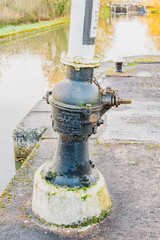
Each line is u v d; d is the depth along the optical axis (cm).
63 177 276
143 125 528
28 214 286
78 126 252
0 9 2648
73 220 267
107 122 542
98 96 257
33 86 994
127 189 332
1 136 583
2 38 2192
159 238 258
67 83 255
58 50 1753
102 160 399
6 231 263
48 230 265
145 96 714
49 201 268
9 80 1070
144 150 430
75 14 243
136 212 292
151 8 6581
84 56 251
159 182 347
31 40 2177
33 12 3284
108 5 6231
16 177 356
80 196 264
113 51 1711
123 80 882
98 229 268
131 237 259
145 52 1678
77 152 273
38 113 577
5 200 310
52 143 452
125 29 2903
